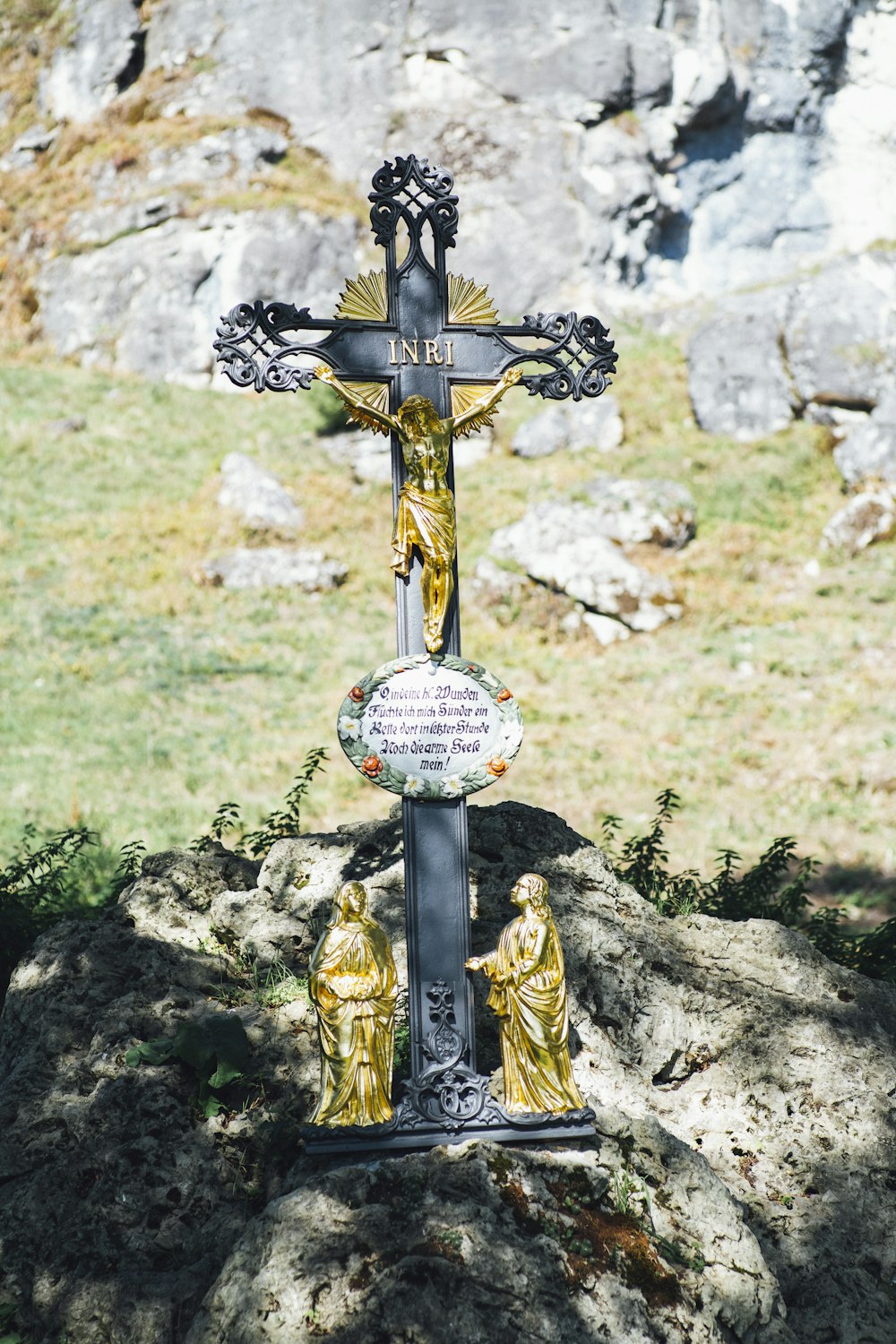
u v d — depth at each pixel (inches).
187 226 1344.7
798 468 1096.2
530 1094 202.7
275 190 1382.9
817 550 1019.3
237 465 1099.3
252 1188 205.5
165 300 1320.1
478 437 1167.0
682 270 1413.6
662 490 1031.6
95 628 909.2
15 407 1215.6
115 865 493.0
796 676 852.0
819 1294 201.3
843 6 1362.0
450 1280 170.9
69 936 252.7
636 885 343.0
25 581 973.2
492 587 957.2
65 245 1393.9
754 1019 240.2
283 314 222.7
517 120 1366.9
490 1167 188.4
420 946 212.2
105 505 1077.1
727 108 1385.3
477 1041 232.5
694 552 1008.9
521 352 232.5
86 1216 199.8
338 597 987.9
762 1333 188.1
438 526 219.1
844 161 1411.2
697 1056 237.5
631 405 1188.5
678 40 1387.8
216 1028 221.1
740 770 725.3
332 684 850.1
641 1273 182.7
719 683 850.8
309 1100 216.5
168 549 1027.3
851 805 670.5
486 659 895.7
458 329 230.2
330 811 649.6
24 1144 210.5
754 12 1387.8
